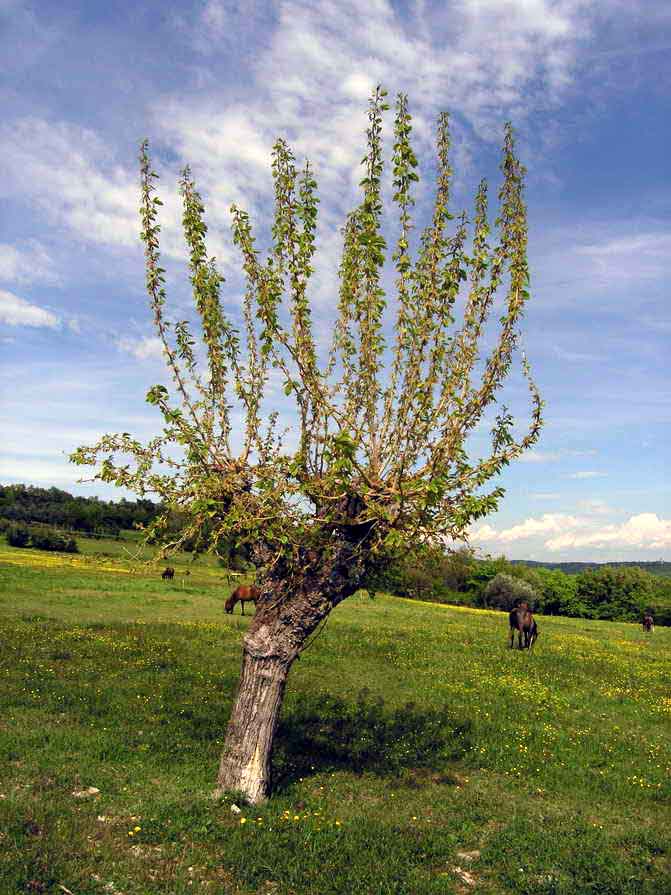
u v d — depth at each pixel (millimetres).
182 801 9188
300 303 9711
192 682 17344
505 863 8375
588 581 111438
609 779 12227
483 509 9344
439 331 9836
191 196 11039
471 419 10086
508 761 12906
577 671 24344
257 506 9961
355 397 10633
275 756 12141
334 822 9141
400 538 8914
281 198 10039
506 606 89062
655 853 9055
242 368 11344
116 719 13133
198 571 66938
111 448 10219
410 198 9797
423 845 8727
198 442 10211
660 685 22781
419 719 15281
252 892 7113
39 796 8914
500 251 10188
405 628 36125
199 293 11031
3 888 6480
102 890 6738
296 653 9992
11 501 99438
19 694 14297
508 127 10328
